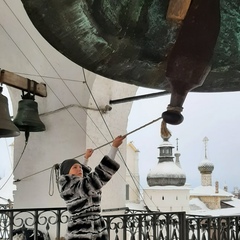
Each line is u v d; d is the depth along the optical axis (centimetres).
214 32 171
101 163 376
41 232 751
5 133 520
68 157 766
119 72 214
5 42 807
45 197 786
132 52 206
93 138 768
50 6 172
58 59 782
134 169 2391
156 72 215
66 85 788
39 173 798
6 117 505
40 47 782
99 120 783
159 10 197
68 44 190
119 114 843
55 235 755
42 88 690
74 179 377
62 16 177
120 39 200
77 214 371
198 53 169
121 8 192
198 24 171
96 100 777
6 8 766
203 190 3447
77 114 769
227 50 205
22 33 782
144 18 198
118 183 825
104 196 783
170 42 203
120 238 798
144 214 652
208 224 720
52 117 797
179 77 172
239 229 773
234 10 195
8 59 817
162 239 679
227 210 2564
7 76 622
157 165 2562
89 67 206
